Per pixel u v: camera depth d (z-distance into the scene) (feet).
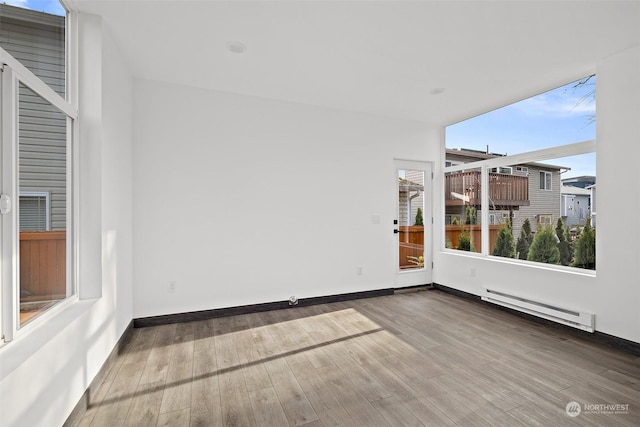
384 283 13.93
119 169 8.09
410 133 14.40
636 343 7.97
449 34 7.45
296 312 11.44
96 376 6.31
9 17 4.66
